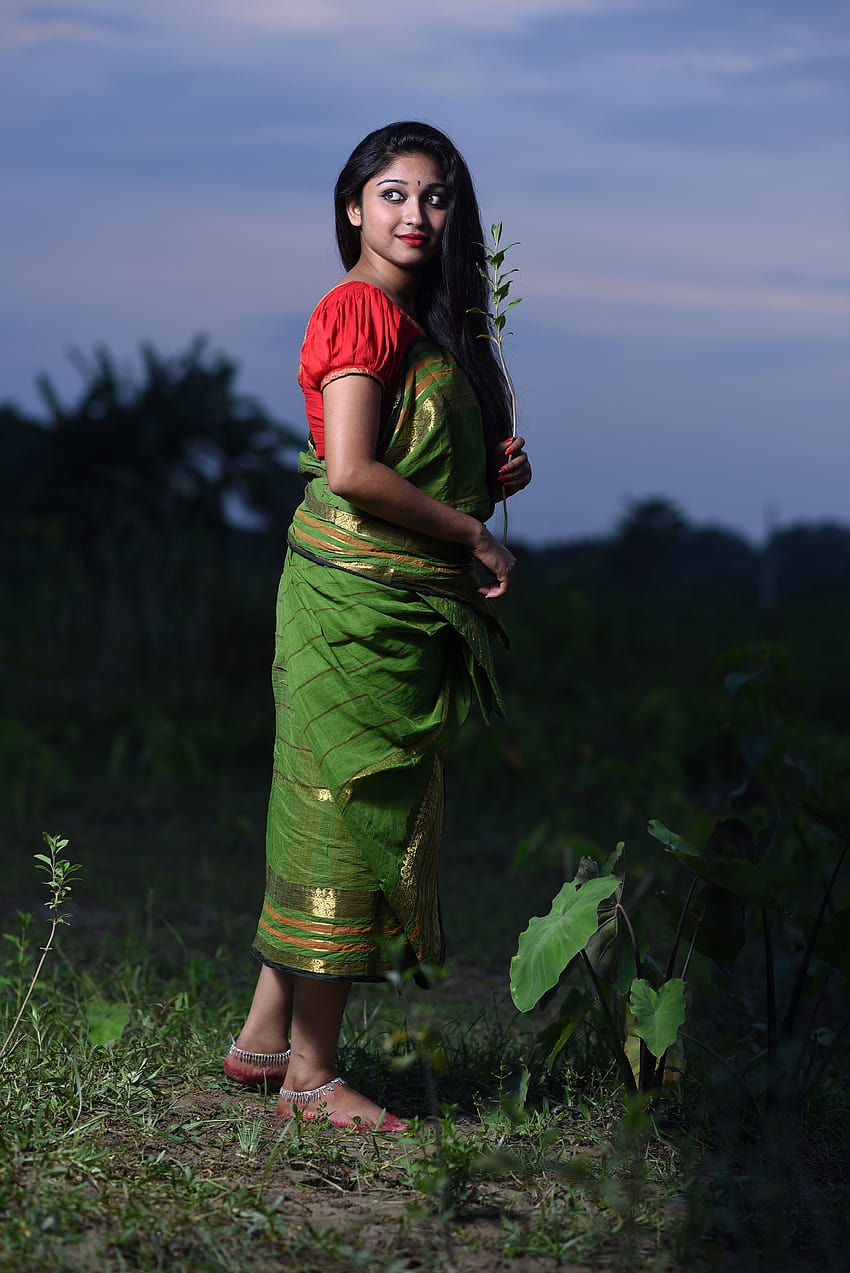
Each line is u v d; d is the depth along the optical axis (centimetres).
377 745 251
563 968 245
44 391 1666
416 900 254
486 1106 270
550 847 545
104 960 398
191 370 1705
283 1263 196
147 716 878
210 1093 273
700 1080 282
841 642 1475
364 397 240
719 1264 201
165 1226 202
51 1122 243
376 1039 315
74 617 1191
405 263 253
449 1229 209
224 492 1659
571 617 1308
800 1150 253
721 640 1469
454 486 252
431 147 254
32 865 557
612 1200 220
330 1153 238
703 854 273
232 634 1109
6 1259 188
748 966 420
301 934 255
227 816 638
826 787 338
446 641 258
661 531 4612
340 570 249
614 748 887
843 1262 204
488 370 262
